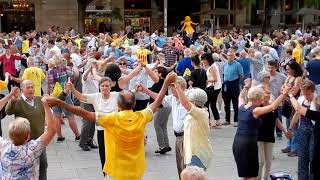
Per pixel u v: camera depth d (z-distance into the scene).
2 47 19.45
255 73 13.53
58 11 37.62
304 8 37.53
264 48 16.45
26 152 5.41
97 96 8.04
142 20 41.34
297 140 8.03
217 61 14.83
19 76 18.45
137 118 6.18
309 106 7.79
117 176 6.17
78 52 15.91
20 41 24.19
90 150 10.86
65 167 9.61
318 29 38.00
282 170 9.37
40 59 16.31
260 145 7.98
